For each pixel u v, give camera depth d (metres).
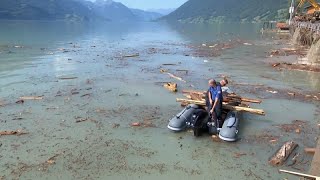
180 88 18.81
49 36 62.84
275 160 10.14
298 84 20.42
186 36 70.88
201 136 11.99
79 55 32.88
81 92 17.64
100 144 11.29
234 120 12.23
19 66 25.36
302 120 13.87
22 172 9.42
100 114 14.19
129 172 9.51
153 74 22.80
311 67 26.22
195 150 10.92
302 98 17.17
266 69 25.45
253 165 10.00
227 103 13.73
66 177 9.20
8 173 9.37
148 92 17.84
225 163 10.11
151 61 29.22
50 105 15.27
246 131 12.56
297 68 25.73
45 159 10.20
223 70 24.88
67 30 93.25
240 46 44.88
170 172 9.55
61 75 21.97
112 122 13.28
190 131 12.39
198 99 14.55
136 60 29.73
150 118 13.77
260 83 20.55
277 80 21.52
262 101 16.50
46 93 17.28
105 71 23.67
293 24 67.38
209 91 12.36
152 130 12.52
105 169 9.66
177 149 10.98
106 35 72.50
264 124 13.35
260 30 98.12
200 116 12.27
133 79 21.03
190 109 12.91
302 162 10.13
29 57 30.59
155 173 9.48
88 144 11.27
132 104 15.67
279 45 46.47
